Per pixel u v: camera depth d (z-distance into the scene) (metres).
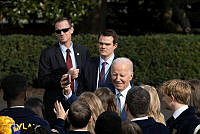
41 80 5.75
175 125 4.00
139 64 12.09
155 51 12.11
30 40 12.01
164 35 12.42
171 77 12.20
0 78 11.78
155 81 12.20
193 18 20.34
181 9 16.78
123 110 4.85
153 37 12.11
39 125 3.56
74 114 3.55
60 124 4.29
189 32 16.69
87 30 14.80
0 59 11.97
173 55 12.19
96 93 4.47
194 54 12.27
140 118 3.73
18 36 12.02
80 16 13.85
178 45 12.20
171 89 4.05
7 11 12.40
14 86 3.83
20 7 12.28
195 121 3.93
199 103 4.25
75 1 12.52
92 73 5.49
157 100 4.15
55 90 5.71
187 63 12.24
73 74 5.09
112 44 5.37
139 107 3.69
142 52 12.08
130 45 12.07
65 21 5.73
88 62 5.57
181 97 4.01
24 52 12.03
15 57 12.03
